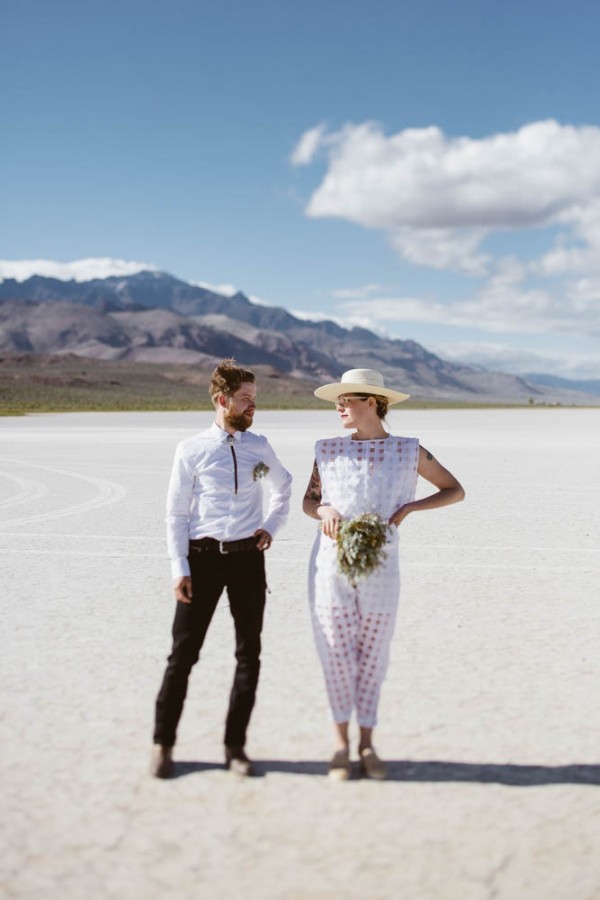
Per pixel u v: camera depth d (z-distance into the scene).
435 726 4.75
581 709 5.00
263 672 5.71
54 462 24.08
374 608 4.23
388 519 4.33
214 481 4.33
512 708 5.02
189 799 3.88
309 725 4.78
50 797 3.90
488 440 36.38
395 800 3.88
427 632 6.73
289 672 5.71
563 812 3.75
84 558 10.00
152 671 5.76
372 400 4.42
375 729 4.71
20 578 8.86
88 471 21.33
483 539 11.38
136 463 23.73
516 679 5.55
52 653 6.18
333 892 3.13
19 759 4.31
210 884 3.19
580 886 3.17
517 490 17.28
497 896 3.11
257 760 4.32
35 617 7.22
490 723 4.79
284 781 4.07
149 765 4.23
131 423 53.34
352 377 4.39
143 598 7.95
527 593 8.15
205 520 4.32
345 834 3.56
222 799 3.89
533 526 12.55
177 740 4.58
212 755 4.38
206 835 3.55
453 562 9.76
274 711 4.99
